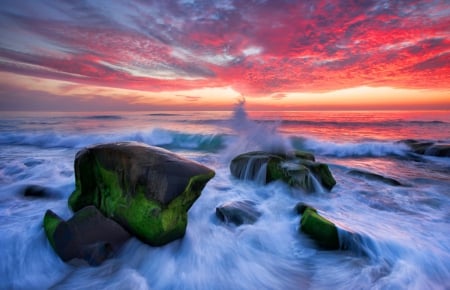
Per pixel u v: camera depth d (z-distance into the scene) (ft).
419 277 11.19
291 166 23.17
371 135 68.74
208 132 63.77
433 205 19.79
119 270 11.42
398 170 33.73
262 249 13.58
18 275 10.85
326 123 104.73
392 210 18.70
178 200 13.12
